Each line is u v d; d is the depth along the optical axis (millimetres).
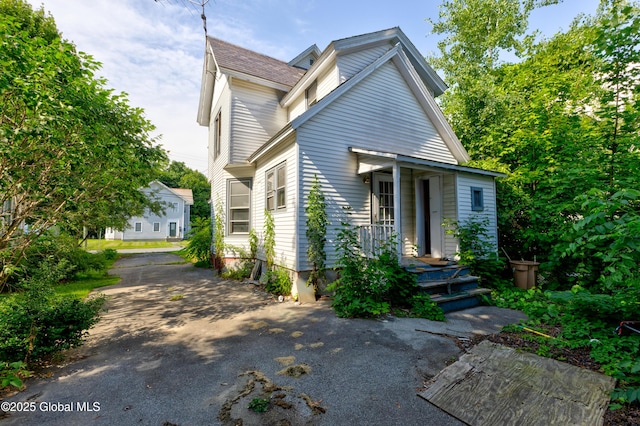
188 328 4691
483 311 5629
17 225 4570
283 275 6969
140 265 13016
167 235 34000
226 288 7805
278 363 3424
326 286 6641
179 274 10320
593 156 6867
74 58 4262
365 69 7449
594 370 3006
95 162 4805
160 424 2344
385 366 3326
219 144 10961
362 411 2508
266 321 5020
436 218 7918
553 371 2982
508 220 8430
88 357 3617
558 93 9062
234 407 2564
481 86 11227
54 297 3979
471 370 3119
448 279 6254
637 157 5895
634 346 3201
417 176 8375
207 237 12727
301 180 6562
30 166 4090
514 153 9281
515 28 14719
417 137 8688
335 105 7176
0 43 3367
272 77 9953
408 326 4695
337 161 7113
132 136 5441
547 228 7438
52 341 3477
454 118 12570
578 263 6535
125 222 11008
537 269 7223
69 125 3854
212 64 10930
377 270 5531
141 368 3318
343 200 7125
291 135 6824
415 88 8586
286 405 2586
